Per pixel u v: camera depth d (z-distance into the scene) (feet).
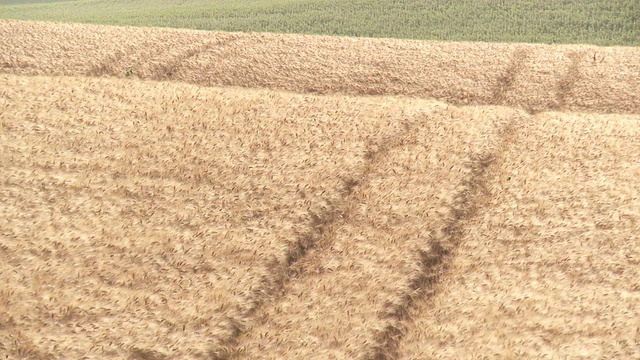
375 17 483.92
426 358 102.73
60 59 239.09
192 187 150.10
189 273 123.34
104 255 126.52
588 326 105.40
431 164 159.22
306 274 125.49
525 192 146.82
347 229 137.08
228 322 111.75
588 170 154.40
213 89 202.18
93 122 175.22
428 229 135.64
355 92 224.53
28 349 102.78
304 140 169.07
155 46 257.55
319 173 154.40
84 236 131.34
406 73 236.43
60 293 115.34
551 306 111.14
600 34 422.00
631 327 104.53
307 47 262.67
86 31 273.75
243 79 233.14
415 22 468.75
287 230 135.64
